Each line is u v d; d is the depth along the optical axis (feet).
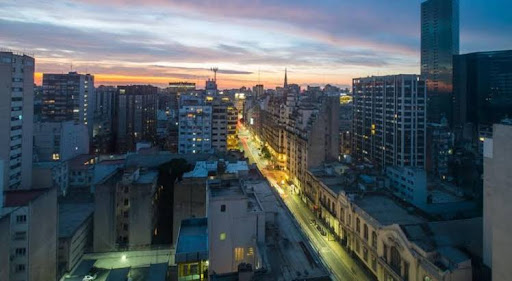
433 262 174.40
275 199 231.91
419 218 238.07
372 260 234.79
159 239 314.14
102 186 291.58
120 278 239.30
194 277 161.38
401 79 501.15
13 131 279.49
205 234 184.85
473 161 477.77
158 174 340.39
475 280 167.63
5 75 268.82
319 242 297.74
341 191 294.46
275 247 167.22
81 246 281.74
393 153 517.14
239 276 135.44
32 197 221.46
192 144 531.50
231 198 175.11
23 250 208.64
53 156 495.00
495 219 158.71
